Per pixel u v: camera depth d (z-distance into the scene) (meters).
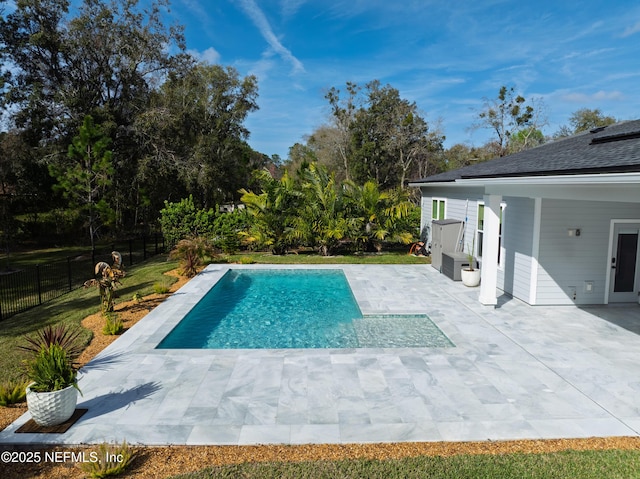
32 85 21.16
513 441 4.30
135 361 6.34
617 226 9.24
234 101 33.38
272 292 11.52
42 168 21.84
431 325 8.39
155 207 26.95
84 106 22.31
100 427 4.51
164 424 4.57
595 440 4.32
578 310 9.03
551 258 9.24
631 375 5.86
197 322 8.92
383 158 40.50
